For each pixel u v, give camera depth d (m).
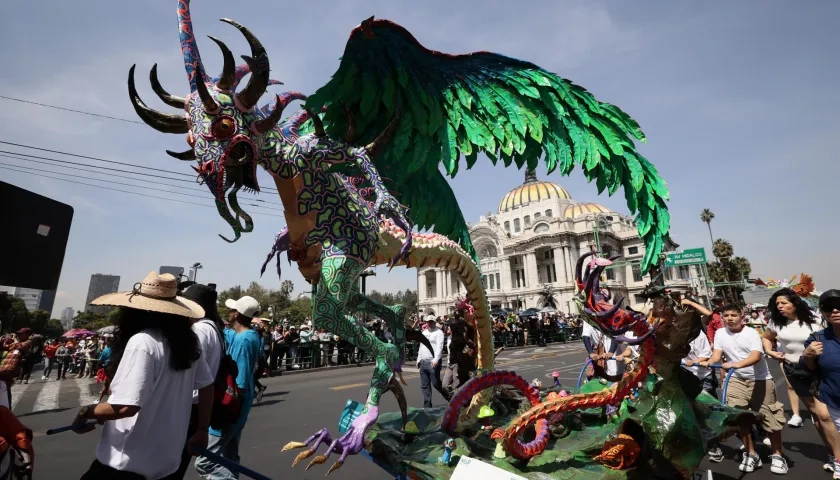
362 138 3.64
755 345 4.10
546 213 63.25
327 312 2.86
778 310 4.34
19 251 1.79
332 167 3.11
